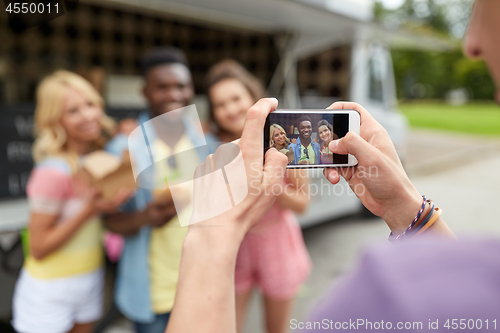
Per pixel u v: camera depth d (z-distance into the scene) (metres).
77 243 1.50
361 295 0.29
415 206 0.65
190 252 0.56
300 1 3.10
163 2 3.60
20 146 2.79
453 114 23.89
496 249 0.29
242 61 5.33
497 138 13.95
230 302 0.54
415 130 15.90
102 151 1.59
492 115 23.12
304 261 1.73
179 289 0.55
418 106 30.88
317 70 4.55
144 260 1.44
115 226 1.44
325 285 2.94
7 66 4.89
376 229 4.25
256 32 4.92
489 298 0.26
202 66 6.03
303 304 2.62
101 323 2.18
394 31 4.09
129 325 2.38
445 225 0.64
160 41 6.02
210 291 0.54
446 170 8.30
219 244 0.55
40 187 1.42
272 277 1.58
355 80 4.25
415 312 0.26
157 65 1.64
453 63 27.39
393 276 0.28
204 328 0.52
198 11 3.90
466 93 28.92
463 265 0.28
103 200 1.40
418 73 29.17
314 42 4.34
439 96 30.31
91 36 5.44
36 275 1.49
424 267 0.29
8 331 2.02
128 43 5.80
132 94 4.67
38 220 1.42
